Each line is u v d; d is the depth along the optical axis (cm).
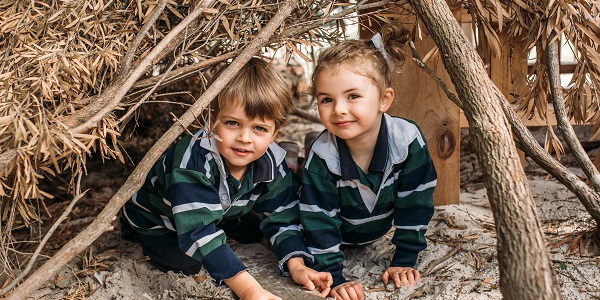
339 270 231
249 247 267
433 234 257
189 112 184
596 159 251
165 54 207
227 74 191
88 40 211
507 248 151
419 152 227
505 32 271
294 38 219
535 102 242
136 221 245
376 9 262
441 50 189
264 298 206
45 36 206
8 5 214
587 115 239
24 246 262
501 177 161
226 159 220
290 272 230
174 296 223
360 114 211
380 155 224
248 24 219
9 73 191
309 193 231
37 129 179
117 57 211
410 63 271
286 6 200
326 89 213
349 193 230
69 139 179
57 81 192
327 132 233
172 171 218
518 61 267
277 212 237
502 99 211
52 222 299
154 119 381
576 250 227
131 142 385
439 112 277
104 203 326
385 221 241
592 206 210
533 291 144
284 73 466
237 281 212
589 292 204
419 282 224
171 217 235
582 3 223
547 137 233
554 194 291
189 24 212
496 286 212
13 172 192
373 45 219
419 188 228
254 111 208
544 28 227
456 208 282
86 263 239
